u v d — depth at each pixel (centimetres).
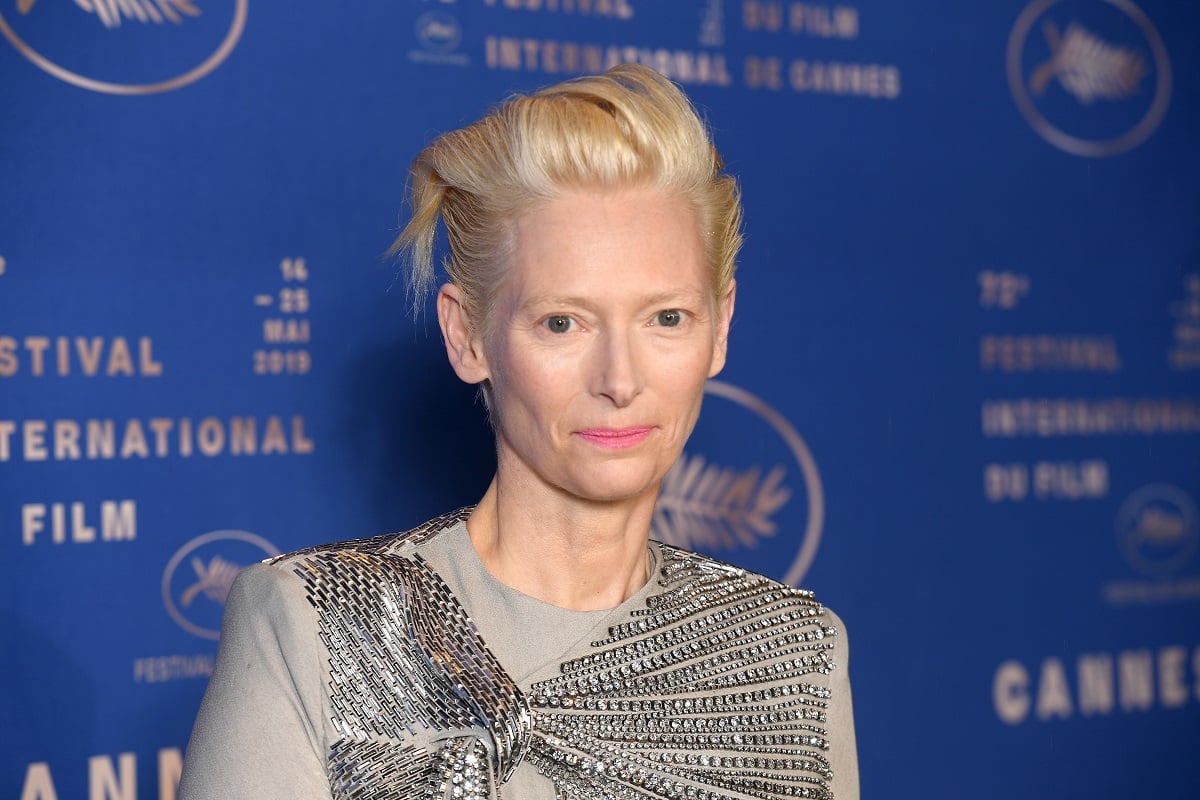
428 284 343
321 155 536
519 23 567
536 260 282
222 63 522
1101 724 666
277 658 285
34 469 497
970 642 642
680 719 312
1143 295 679
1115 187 673
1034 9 660
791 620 340
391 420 546
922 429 635
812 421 615
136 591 512
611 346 280
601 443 286
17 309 494
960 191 643
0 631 493
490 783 285
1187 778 683
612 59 581
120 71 508
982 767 643
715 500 597
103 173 505
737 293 601
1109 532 671
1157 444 680
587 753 299
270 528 529
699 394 298
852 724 347
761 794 317
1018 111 655
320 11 536
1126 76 676
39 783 497
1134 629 674
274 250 530
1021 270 654
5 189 492
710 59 598
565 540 310
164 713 515
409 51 550
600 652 309
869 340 626
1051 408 660
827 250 618
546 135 281
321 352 537
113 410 508
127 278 509
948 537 639
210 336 521
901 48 634
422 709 289
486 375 302
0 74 491
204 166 520
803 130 614
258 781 273
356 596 293
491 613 307
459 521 320
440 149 303
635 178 283
